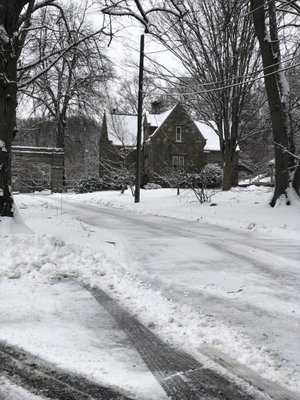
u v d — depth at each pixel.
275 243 10.20
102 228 11.99
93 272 6.63
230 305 5.30
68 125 38.09
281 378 3.40
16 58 11.16
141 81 22.73
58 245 8.04
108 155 43.12
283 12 19.45
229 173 26.00
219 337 4.17
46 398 3.08
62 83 22.22
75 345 3.96
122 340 4.11
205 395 3.14
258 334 4.35
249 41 22.36
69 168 53.53
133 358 3.72
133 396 3.11
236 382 3.34
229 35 21.78
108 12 12.66
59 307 5.05
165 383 3.30
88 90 22.56
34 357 3.70
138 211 19.33
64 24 16.41
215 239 10.70
